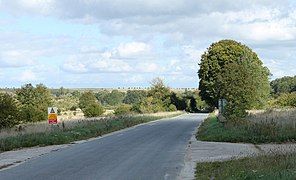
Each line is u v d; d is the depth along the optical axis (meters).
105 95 134.62
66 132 31.77
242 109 33.50
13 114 34.72
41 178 13.83
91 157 19.73
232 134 27.03
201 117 74.94
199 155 19.83
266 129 25.89
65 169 15.84
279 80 116.19
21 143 26.45
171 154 20.61
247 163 14.19
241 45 86.38
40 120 47.81
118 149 23.38
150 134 35.44
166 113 84.50
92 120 45.91
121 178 13.55
